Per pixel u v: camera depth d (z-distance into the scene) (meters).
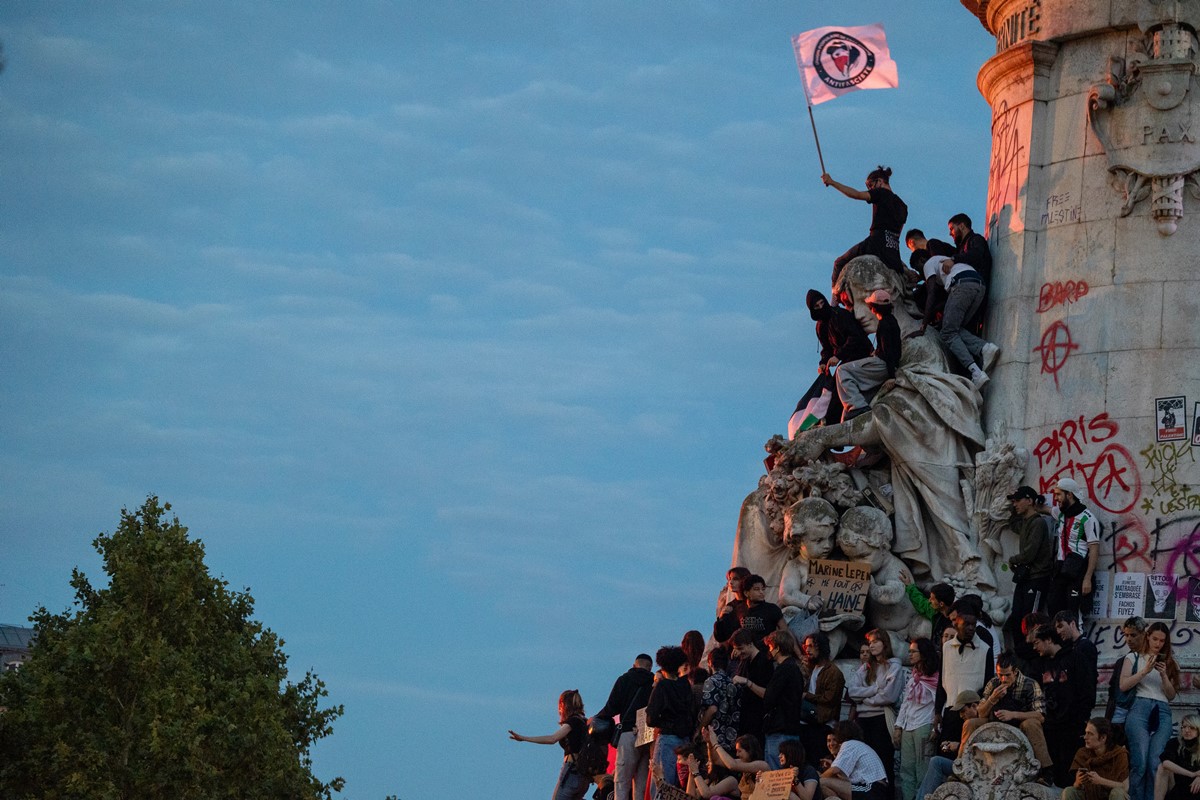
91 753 76.12
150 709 77.06
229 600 83.75
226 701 79.38
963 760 53.69
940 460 64.06
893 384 65.12
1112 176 64.06
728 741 56.41
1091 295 63.78
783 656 56.78
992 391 64.81
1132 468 62.03
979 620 57.09
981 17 70.19
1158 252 63.31
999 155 67.12
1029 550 60.34
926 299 66.62
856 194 69.00
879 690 58.53
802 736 58.25
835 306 67.94
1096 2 65.12
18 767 76.88
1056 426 63.41
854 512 63.84
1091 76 65.19
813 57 69.81
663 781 56.78
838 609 63.25
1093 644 54.78
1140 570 61.16
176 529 82.69
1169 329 62.78
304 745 84.19
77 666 77.94
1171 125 63.59
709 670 60.22
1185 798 53.25
